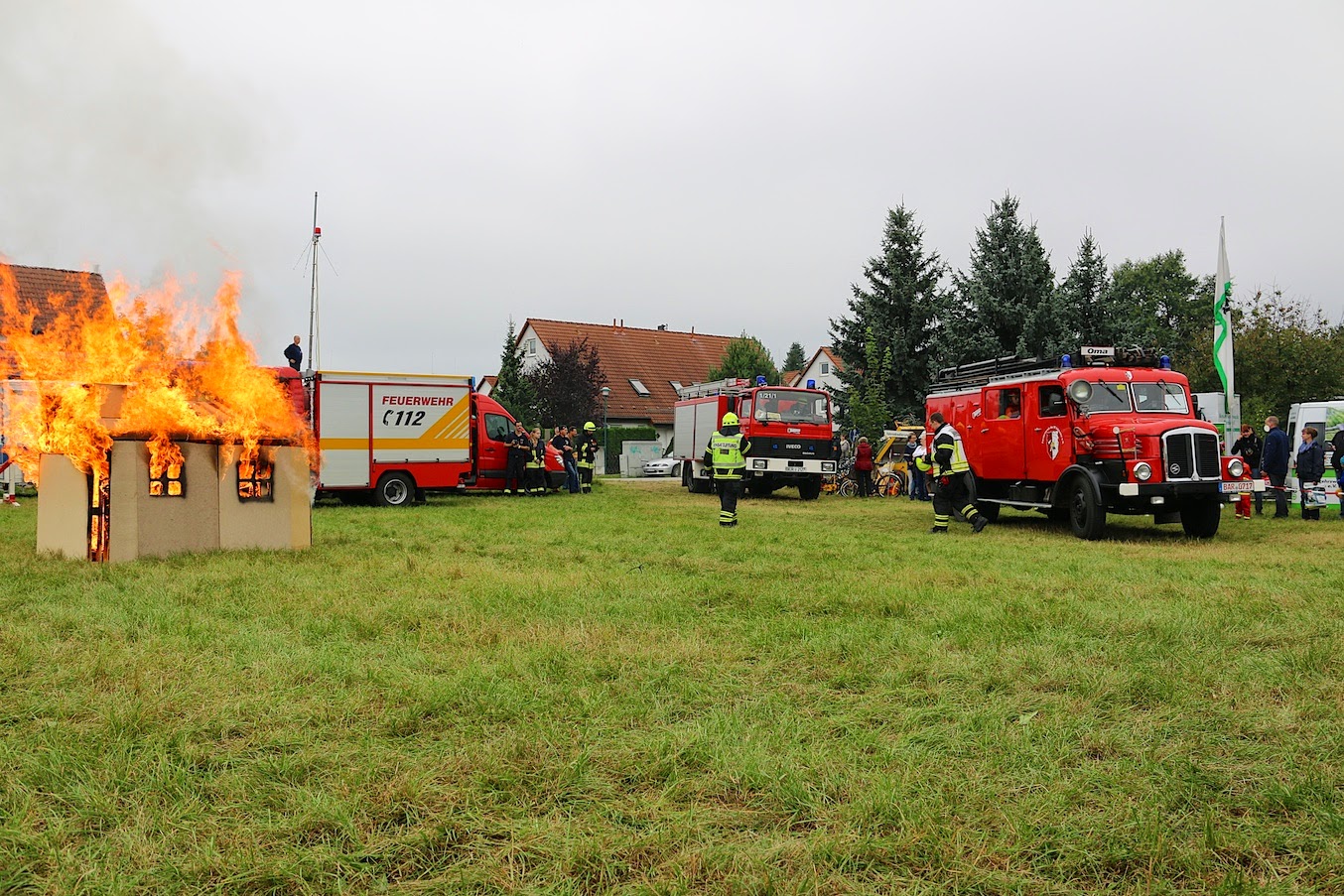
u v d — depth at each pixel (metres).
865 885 2.99
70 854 3.12
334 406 19.36
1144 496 13.14
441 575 9.16
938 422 18.69
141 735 4.25
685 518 16.69
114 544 10.07
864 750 4.20
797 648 6.05
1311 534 14.30
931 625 6.72
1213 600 7.73
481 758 4.01
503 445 23.91
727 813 3.53
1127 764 4.01
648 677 5.36
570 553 11.26
